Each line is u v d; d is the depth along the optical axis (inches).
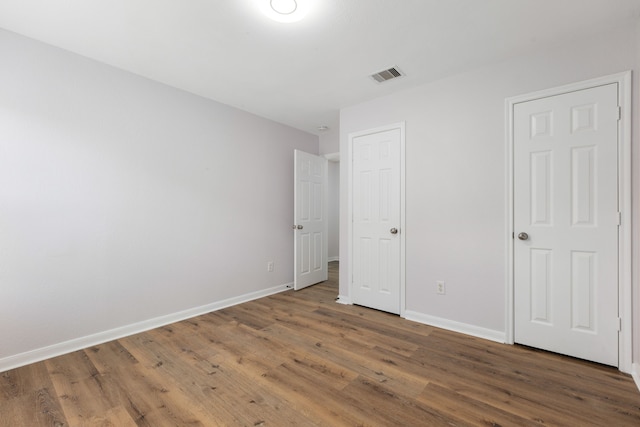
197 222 119.0
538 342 86.1
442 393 65.9
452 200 102.0
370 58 90.8
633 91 72.8
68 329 86.7
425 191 108.4
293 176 164.2
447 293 103.2
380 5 67.2
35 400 63.8
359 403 62.6
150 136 105.0
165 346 89.7
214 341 93.0
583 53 79.3
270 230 150.0
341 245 135.7
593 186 77.9
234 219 132.9
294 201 156.6
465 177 99.3
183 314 113.5
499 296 92.6
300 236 157.8
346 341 92.7
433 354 83.9
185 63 94.5
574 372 73.8
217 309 124.6
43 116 82.6
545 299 85.0
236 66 96.2
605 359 76.3
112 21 73.5
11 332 77.7
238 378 72.1
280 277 155.2
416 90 110.8
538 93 85.7
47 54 83.2
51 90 83.9
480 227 96.2
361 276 128.3
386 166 119.8
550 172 84.0
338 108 134.4
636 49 72.3
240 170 135.6
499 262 92.6
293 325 106.2
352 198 131.0
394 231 116.1
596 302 77.5
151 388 68.1
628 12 69.0
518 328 89.5
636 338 71.5
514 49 85.2
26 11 69.5
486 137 95.0
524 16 70.9
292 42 82.5
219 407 61.6
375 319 112.0
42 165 82.4
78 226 88.8
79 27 76.0
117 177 96.9
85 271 90.0
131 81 100.2
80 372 75.0
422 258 109.3
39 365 78.4
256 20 72.8
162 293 108.0
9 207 77.4
